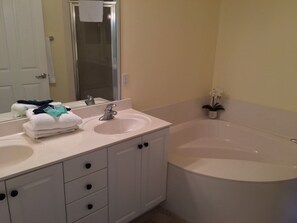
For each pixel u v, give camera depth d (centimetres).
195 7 262
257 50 268
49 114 165
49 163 133
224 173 192
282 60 251
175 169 207
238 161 212
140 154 183
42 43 177
